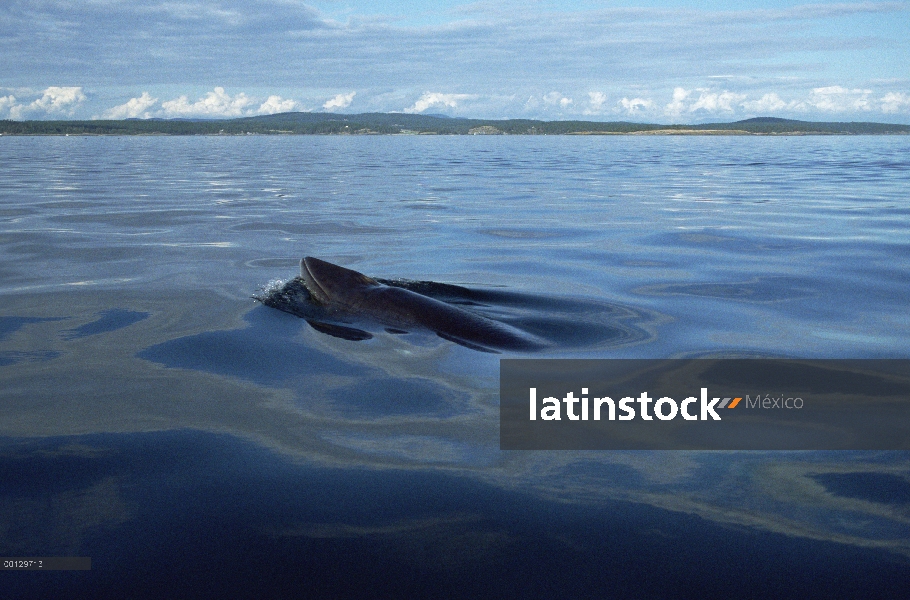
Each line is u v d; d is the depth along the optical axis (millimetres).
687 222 13391
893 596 2477
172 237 11172
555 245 10766
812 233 11727
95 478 3344
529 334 5844
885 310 6660
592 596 2492
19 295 7113
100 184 22156
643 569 2646
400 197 18406
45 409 4195
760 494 3232
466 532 2895
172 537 2844
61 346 5441
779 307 6840
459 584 2561
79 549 2762
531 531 2906
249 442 3750
